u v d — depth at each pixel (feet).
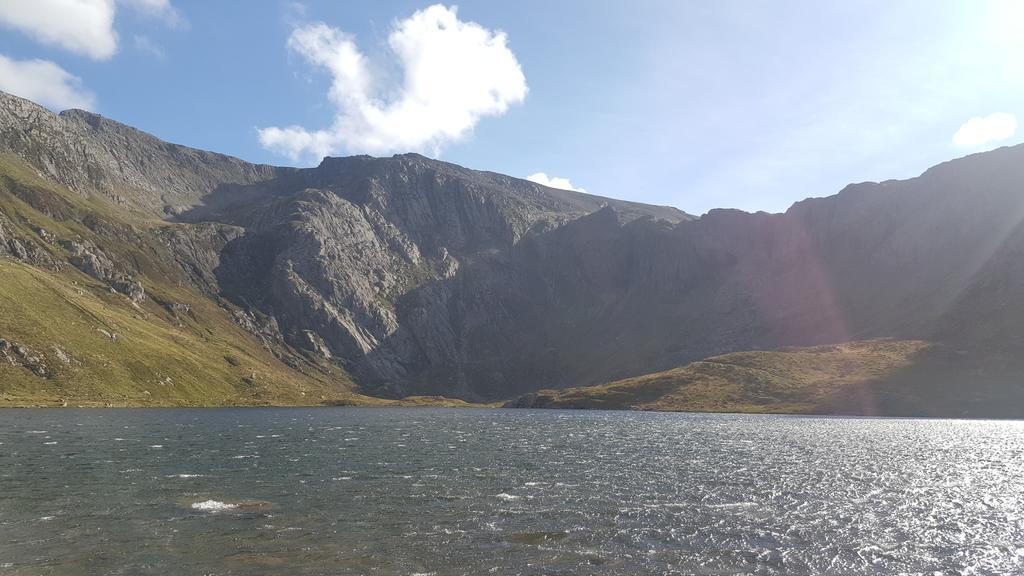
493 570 104.88
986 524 144.05
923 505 163.73
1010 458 265.54
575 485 185.16
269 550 113.60
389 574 101.86
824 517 147.95
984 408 616.80
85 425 384.68
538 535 126.93
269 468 213.25
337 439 332.80
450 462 236.02
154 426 395.96
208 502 152.76
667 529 133.80
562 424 497.46
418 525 133.28
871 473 218.18
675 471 217.97
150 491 165.78
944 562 115.75
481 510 148.46
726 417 615.98
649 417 620.90
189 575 99.81
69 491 163.73
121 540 118.52
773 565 111.65
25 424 379.14
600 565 108.88
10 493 159.63
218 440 311.88
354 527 130.72
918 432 408.26
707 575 105.50
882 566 112.98
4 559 106.22
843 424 495.41
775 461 248.11
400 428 435.12
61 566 103.30
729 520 142.92
